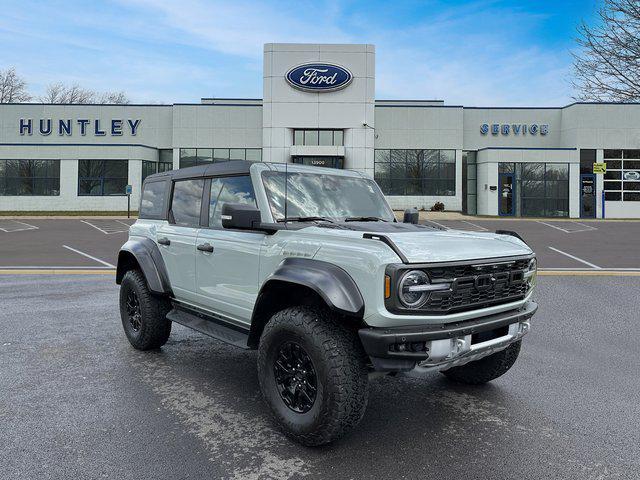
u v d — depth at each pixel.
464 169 36.88
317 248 3.30
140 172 34.28
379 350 2.90
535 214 34.16
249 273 3.83
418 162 35.25
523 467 3.03
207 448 3.24
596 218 33.19
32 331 6.20
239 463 3.05
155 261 5.02
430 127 35.16
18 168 34.38
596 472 2.98
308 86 32.00
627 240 18.75
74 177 34.22
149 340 5.19
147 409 3.86
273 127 32.22
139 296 5.16
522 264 3.62
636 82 16.80
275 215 3.83
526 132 36.16
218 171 4.39
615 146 34.09
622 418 3.78
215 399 4.09
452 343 3.08
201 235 4.41
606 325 6.77
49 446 3.23
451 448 3.27
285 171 4.13
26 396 4.09
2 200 34.25
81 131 36.66
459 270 3.16
